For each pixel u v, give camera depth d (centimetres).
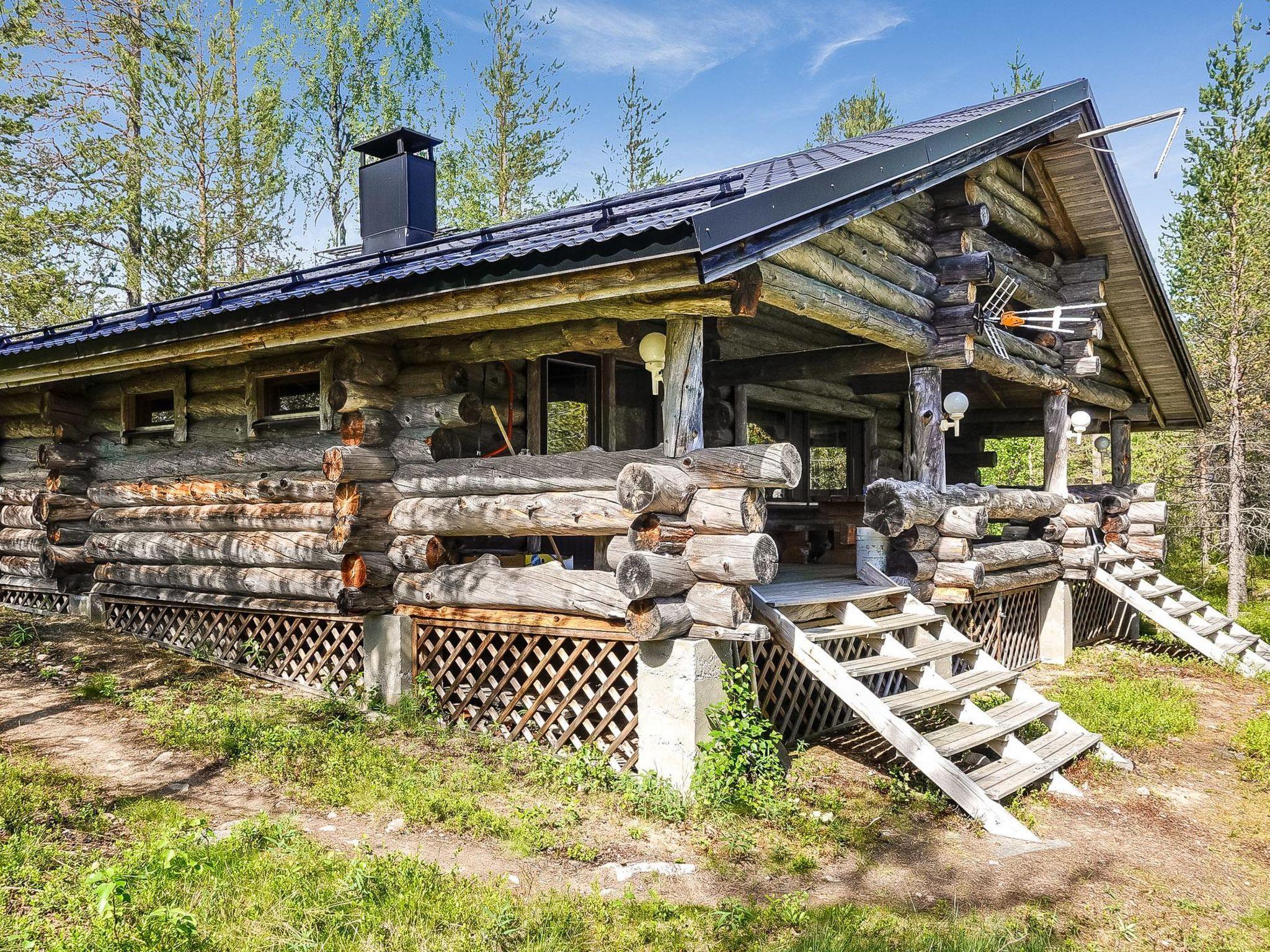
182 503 883
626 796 548
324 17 1994
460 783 568
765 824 527
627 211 572
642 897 431
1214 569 2062
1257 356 1714
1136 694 885
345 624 755
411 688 712
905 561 804
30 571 1020
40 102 1652
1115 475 1423
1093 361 1113
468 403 694
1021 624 1062
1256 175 1672
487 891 420
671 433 577
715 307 539
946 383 1062
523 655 658
